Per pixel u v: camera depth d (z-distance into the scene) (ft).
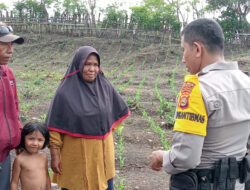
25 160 10.52
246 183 7.70
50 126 10.17
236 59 58.65
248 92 7.34
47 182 11.03
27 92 34.83
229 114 7.06
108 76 51.83
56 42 82.28
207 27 7.41
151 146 20.94
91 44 79.97
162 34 83.25
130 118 26.81
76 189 10.32
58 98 10.16
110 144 10.90
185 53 7.75
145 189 14.97
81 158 10.21
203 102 7.04
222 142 7.23
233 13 80.02
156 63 64.75
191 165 7.06
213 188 7.32
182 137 7.07
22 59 72.49
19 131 9.96
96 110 10.21
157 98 34.27
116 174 16.56
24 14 101.19
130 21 85.76
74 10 94.27
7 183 9.92
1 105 9.33
